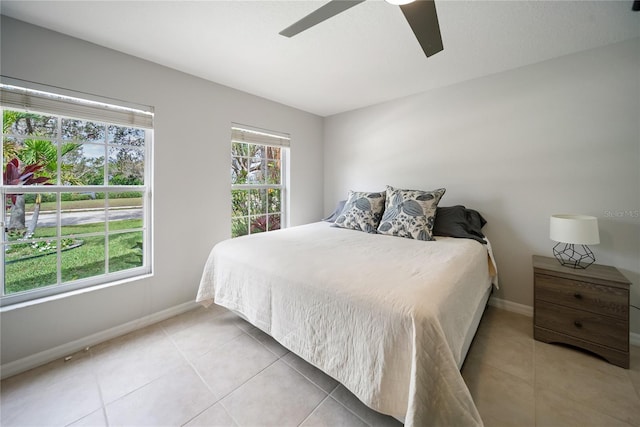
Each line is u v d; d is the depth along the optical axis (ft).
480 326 6.89
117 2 4.73
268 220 10.66
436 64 7.18
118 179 6.84
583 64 6.50
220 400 4.45
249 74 7.75
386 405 3.42
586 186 6.59
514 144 7.54
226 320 7.24
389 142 10.14
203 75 7.79
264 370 5.19
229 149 8.70
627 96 6.05
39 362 5.39
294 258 5.32
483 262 6.28
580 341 5.68
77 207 6.29
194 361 5.46
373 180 10.71
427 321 3.18
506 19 5.25
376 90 9.02
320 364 4.16
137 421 4.05
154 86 6.99
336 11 3.66
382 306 3.52
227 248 6.53
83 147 6.32
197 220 8.00
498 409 4.28
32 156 5.73
